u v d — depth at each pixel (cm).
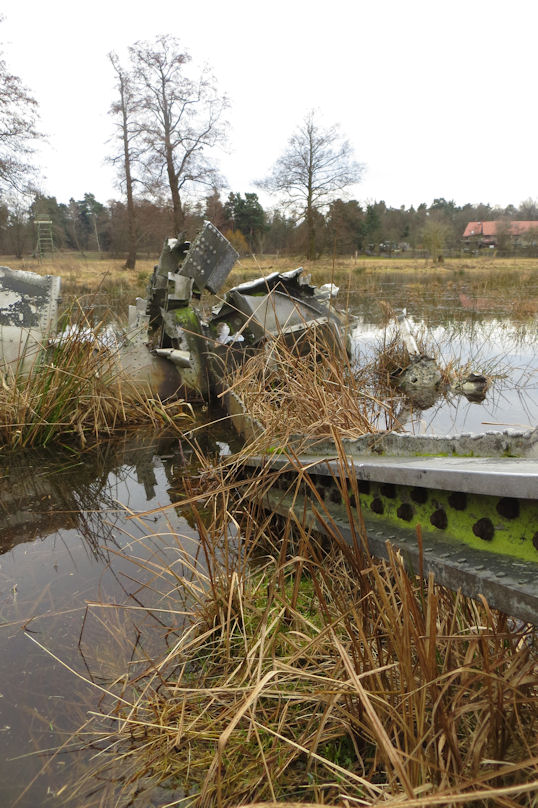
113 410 534
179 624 229
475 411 530
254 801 142
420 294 1933
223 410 561
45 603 246
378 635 163
